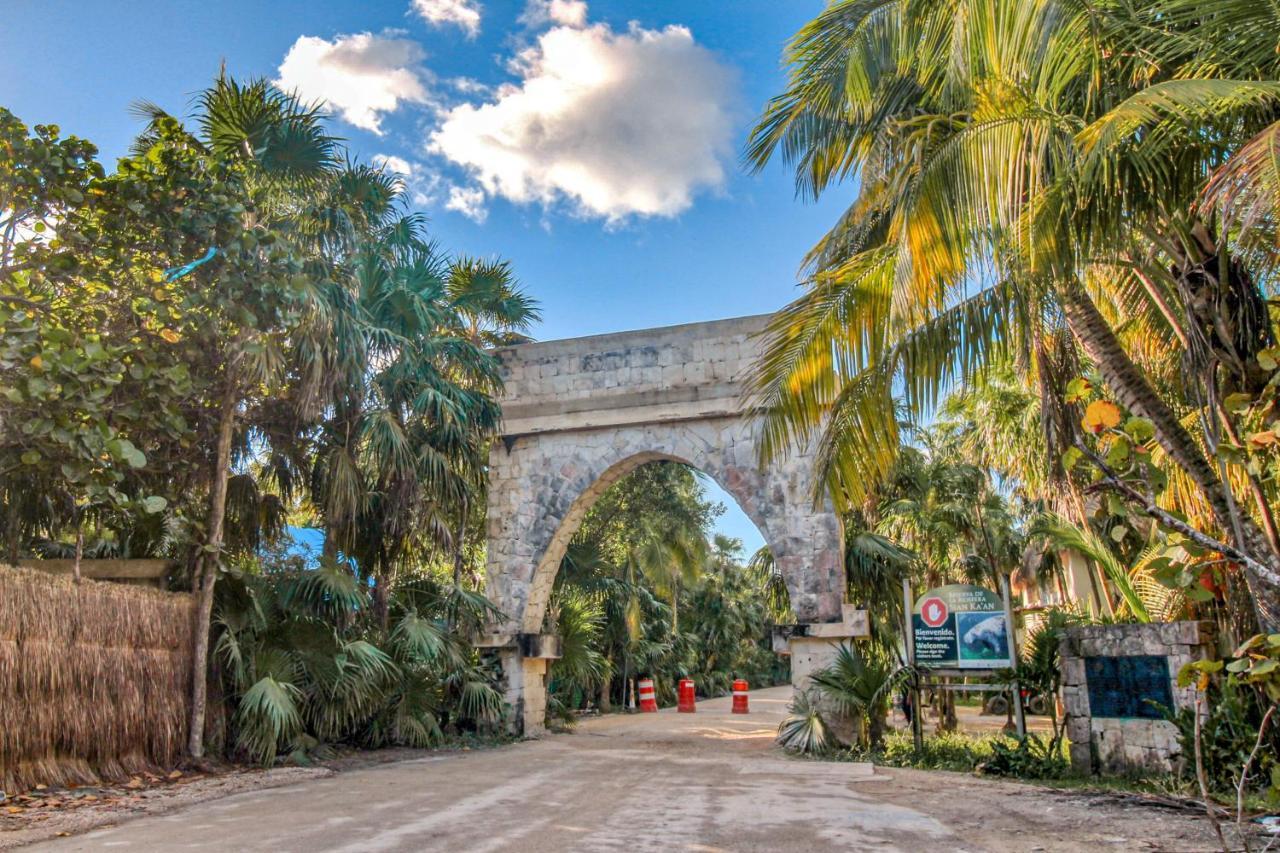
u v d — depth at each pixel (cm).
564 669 1881
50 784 817
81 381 841
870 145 1031
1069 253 679
